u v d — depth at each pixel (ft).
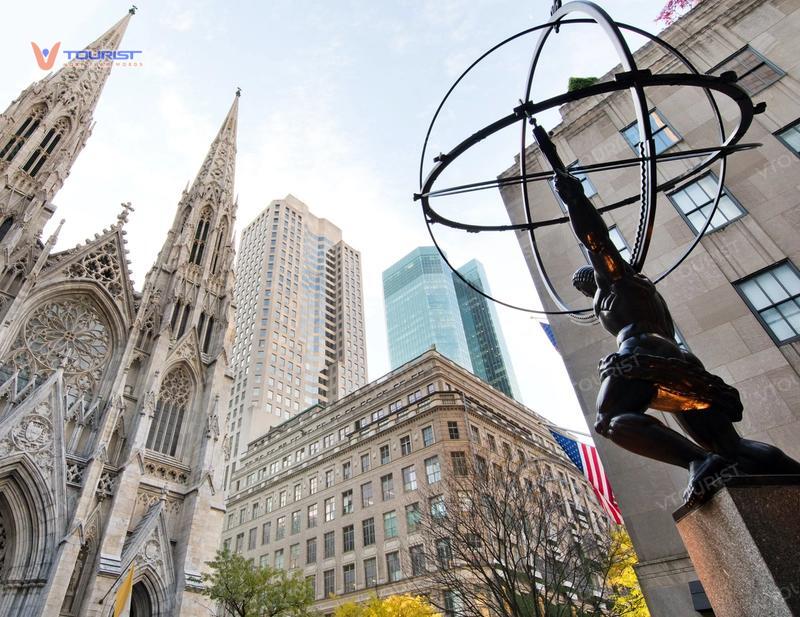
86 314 113.91
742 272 51.98
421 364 184.14
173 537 98.12
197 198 169.17
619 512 53.62
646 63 74.69
